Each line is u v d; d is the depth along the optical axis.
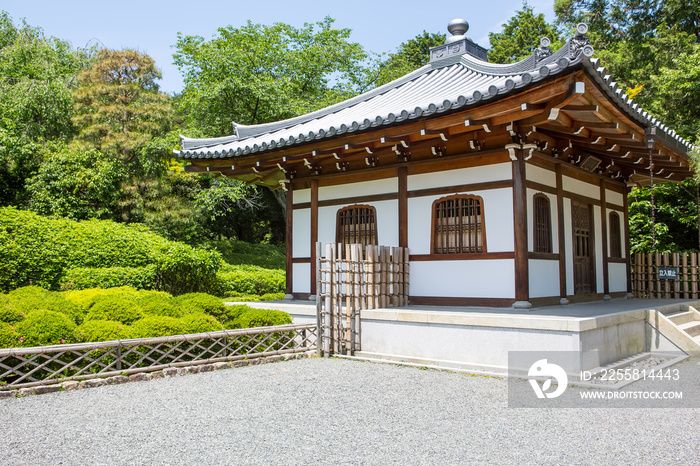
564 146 8.45
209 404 4.68
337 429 3.95
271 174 11.16
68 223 12.46
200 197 20.23
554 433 3.88
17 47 21.00
